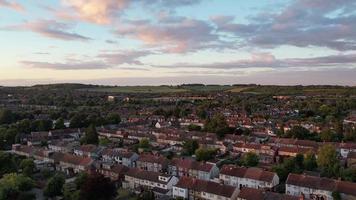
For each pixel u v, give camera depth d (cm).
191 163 16538
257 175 14512
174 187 13762
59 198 13462
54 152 19425
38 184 15000
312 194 13138
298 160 17075
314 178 13475
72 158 17775
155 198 13562
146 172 15188
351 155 18050
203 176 15850
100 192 12888
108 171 16162
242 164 17325
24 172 15950
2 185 13225
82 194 12712
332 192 12669
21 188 13775
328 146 16538
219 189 12888
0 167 15812
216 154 19750
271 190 13838
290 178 13775
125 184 15325
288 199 11575
